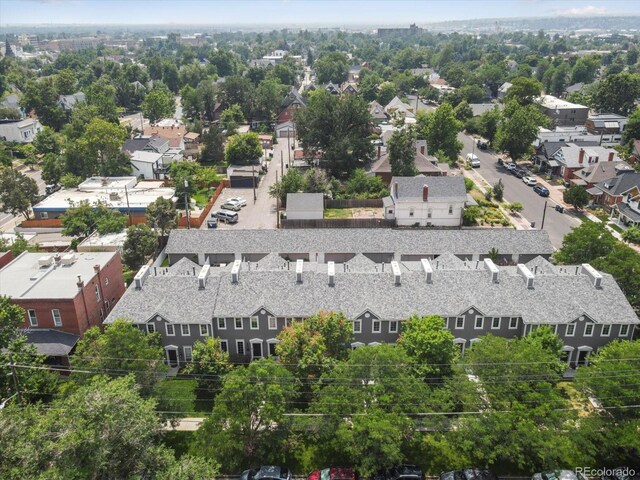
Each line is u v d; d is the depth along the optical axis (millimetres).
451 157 134500
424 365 50250
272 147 163750
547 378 47312
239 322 59031
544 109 175250
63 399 44312
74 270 65438
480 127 158875
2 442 34594
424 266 62094
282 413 45469
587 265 63188
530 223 101062
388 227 100750
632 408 45625
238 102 192500
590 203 110812
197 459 39562
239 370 46812
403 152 115938
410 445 48594
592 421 45562
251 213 110000
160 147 140375
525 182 123812
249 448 47312
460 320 58906
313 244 80062
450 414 49938
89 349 50812
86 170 123812
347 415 45719
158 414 47438
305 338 51938
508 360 47938
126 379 41188
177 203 113125
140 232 81000
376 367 46906
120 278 72000
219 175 134000
